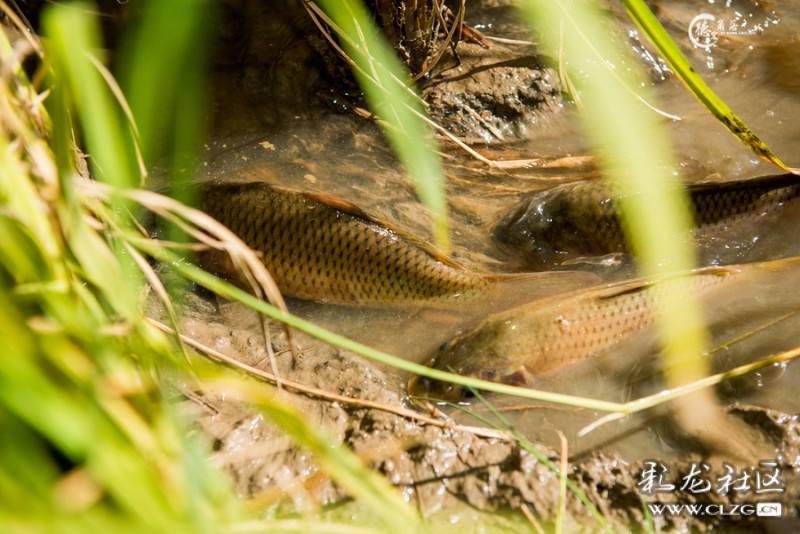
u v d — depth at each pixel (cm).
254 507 404
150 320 433
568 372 488
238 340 504
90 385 253
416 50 691
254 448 432
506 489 425
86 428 235
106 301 341
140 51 121
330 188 641
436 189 152
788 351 477
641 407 427
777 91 735
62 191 285
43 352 252
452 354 480
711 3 833
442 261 529
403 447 441
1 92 295
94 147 208
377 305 536
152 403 306
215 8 728
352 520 403
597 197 570
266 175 653
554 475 429
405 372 494
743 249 575
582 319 486
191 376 409
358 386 476
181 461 279
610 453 442
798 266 544
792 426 444
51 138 326
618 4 800
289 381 452
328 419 454
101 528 234
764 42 798
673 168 640
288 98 712
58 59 193
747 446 439
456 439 445
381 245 525
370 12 649
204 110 696
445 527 412
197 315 520
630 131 118
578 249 580
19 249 278
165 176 575
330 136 693
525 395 396
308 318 532
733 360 485
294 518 402
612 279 564
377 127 695
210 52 723
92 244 301
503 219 602
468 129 712
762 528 411
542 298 525
